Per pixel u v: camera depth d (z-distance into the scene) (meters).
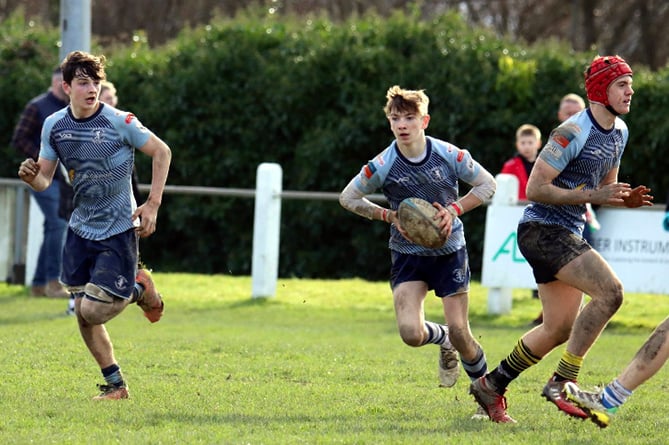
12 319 37.47
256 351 30.94
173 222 60.97
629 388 19.62
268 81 59.56
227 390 24.30
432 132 57.06
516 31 117.69
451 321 21.72
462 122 56.81
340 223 59.28
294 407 22.39
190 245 62.59
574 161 20.75
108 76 61.31
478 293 47.88
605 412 19.64
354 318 41.00
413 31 58.44
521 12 117.44
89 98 21.89
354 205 22.02
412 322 21.55
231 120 60.25
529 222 21.22
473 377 22.28
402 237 21.97
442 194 21.78
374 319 40.84
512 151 56.81
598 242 39.78
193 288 48.72
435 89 57.09
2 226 48.03
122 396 22.91
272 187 44.88
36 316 38.38
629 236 39.56
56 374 25.98
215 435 18.95
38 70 61.81
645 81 54.88
